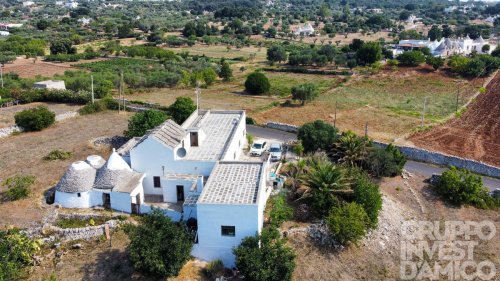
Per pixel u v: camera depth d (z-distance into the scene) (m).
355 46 147.62
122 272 32.69
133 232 32.34
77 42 182.12
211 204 32.97
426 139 64.69
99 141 58.19
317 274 34.66
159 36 188.25
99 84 93.06
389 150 53.31
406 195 47.50
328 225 37.75
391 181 50.28
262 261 31.64
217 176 38.28
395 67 114.75
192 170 41.03
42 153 54.16
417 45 153.50
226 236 33.72
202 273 33.16
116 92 94.88
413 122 72.81
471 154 58.62
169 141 41.12
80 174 39.34
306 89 84.25
